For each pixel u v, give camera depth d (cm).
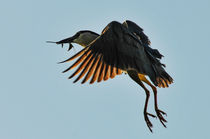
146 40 1314
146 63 1121
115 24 1117
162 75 1160
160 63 1160
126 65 1085
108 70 1066
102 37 1085
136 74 1186
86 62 1038
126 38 1111
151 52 1175
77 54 1036
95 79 1045
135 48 1118
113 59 1074
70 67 1022
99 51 1063
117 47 1089
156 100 1212
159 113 1203
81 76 1029
